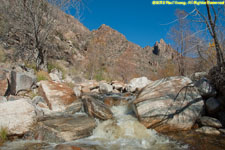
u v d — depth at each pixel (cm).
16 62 842
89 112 531
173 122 444
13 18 932
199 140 379
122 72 2505
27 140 378
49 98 570
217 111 483
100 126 459
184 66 1115
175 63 1320
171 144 368
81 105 600
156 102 477
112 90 1102
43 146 348
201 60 804
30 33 967
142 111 466
